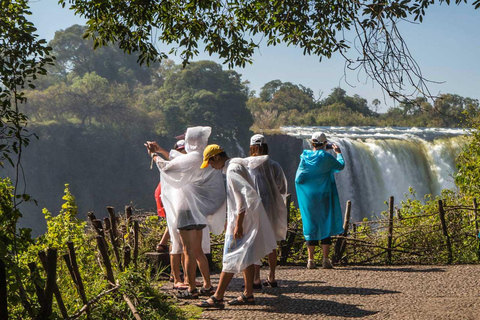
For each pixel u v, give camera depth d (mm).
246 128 71500
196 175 5316
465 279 6172
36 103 62719
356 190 37969
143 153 66500
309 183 7043
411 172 39281
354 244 8055
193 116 68875
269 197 5441
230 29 7160
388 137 41531
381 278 6359
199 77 73125
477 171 9117
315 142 7004
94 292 4465
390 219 8047
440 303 4953
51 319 3471
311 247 7168
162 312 4379
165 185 5453
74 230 5910
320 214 7055
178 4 7016
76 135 62031
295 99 114562
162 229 7316
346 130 62500
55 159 59594
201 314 4648
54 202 58750
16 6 4164
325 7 6203
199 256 5348
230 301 5109
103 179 63031
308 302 5086
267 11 6680
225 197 5531
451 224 8180
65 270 4910
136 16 6500
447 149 39875
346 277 6457
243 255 4742
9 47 4156
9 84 4156
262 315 4609
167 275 6430
